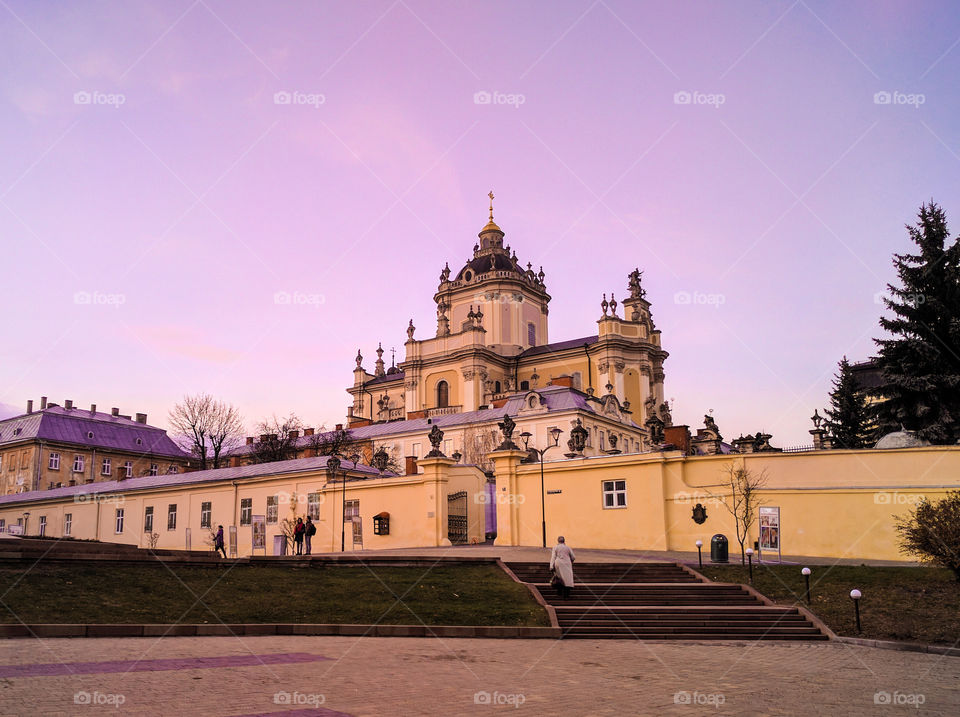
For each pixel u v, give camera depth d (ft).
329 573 80.59
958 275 145.79
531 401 219.82
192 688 34.45
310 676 39.29
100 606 56.70
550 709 34.37
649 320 311.68
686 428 158.30
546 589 74.84
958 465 89.10
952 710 36.58
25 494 220.64
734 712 35.06
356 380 347.97
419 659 47.03
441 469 123.03
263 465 173.78
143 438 306.55
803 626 63.26
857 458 94.22
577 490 111.75
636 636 61.05
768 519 97.14
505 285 322.75
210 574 74.38
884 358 147.33
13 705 29.35
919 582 70.44
